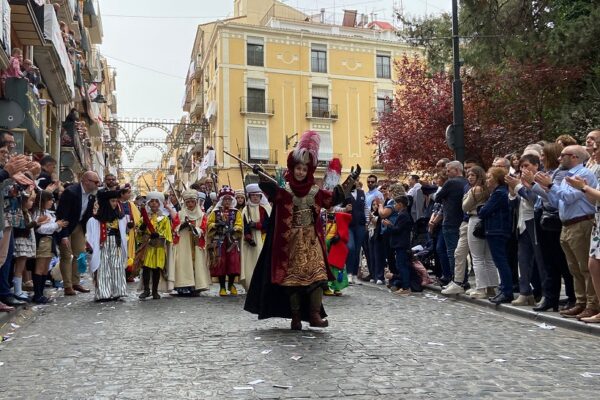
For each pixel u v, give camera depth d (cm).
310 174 711
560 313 775
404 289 1106
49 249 1027
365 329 724
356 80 4422
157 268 1073
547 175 741
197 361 559
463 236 1020
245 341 649
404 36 2214
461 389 463
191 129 4959
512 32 1553
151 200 1084
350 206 1250
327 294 1080
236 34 4178
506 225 902
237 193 1160
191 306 959
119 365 550
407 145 2131
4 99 1270
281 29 4262
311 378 495
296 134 3834
